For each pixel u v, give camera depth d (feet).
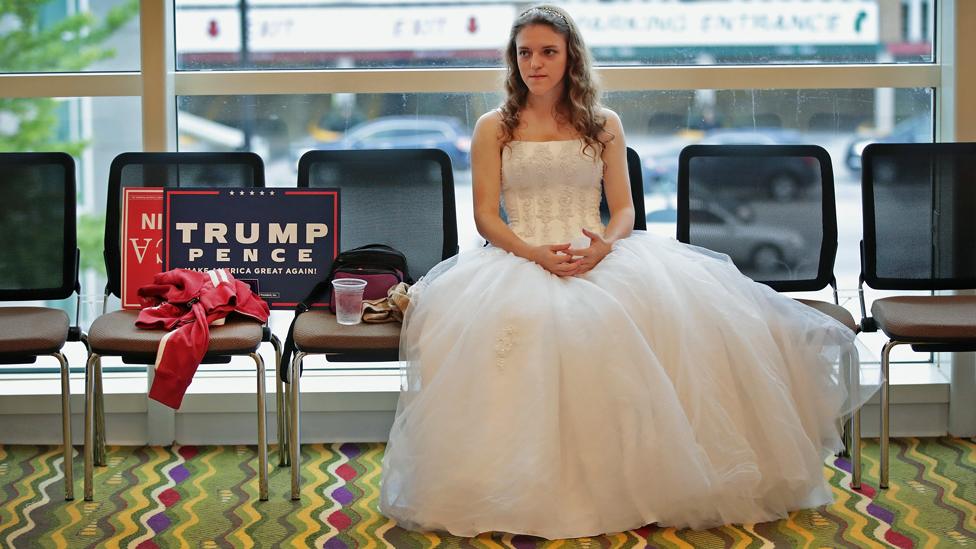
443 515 9.29
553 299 9.64
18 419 12.03
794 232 11.36
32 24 12.27
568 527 9.25
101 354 9.91
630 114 12.55
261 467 10.23
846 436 11.51
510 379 9.29
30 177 11.00
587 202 10.90
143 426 12.08
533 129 10.94
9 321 10.27
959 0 11.98
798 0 12.47
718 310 9.84
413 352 9.71
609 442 9.25
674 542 9.23
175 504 10.20
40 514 9.93
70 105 12.30
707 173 11.36
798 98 12.52
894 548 9.06
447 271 10.20
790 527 9.54
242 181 11.31
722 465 9.42
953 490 10.42
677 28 12.51
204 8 12.39
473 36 12.52
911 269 11.28
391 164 11.28
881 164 11.28
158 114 11.98
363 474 11.10
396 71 12.34
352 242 11.25
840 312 10.74
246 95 12.41
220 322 10.12
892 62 12.56
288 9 12.44
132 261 10.93
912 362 12.94
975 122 12.12
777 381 9.71
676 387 9.52
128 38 12.32
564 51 10.65
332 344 9.86
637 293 9.82
